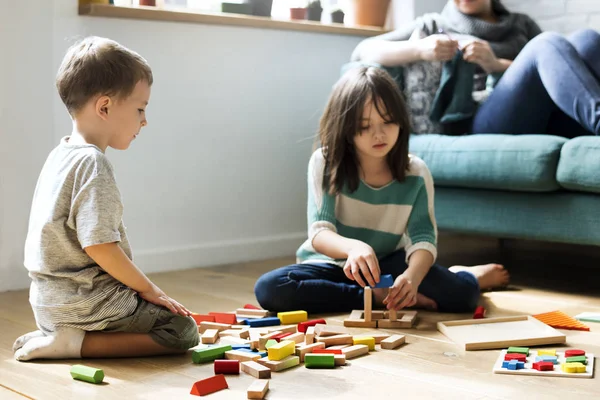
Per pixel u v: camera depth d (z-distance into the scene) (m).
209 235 2.54
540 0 3.11
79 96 1.43
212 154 2.52
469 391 1.24
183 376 1.33
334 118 1.86
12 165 2.10
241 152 2.60
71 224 1.38
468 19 2.58
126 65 1.44
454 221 2.32
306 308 1.83
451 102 2.42
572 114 2.13
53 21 2.13
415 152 2.35
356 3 2.98
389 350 1.51
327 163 1.90
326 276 1.88
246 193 2.63
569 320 1.71
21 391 1.25
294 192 2.77
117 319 1.42
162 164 2.40
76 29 2.18
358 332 1.67
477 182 2.20
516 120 2.33
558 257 2.71
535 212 2.12
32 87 2.11
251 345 1.49
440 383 1.29
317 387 1.27
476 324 1.69
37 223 1.42
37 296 1.43
